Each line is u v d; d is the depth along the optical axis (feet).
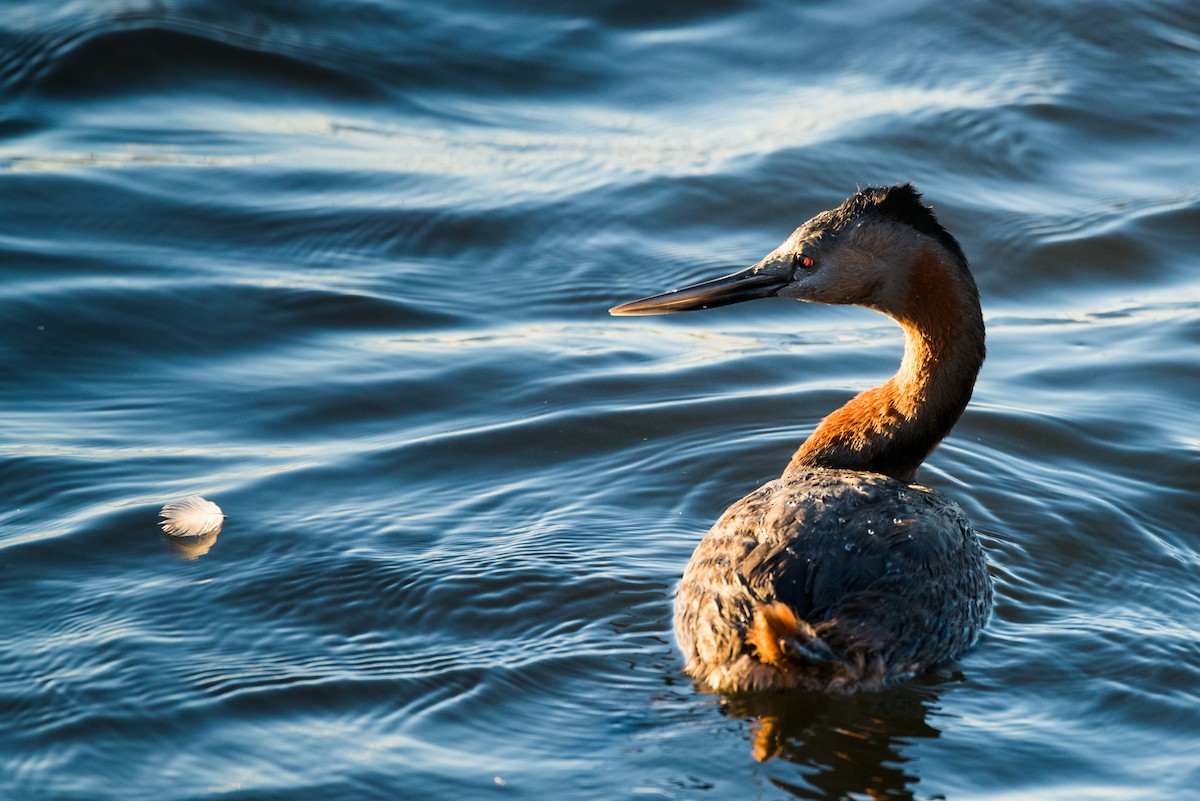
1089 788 26.35
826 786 26.25
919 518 31.55
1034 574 34.96
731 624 29.04
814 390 44.86
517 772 26.48
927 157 58.75
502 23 68.03
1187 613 33.09
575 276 51.93
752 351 48.01
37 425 41.32
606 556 35.22
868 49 66.80
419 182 56.54
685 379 45.65
